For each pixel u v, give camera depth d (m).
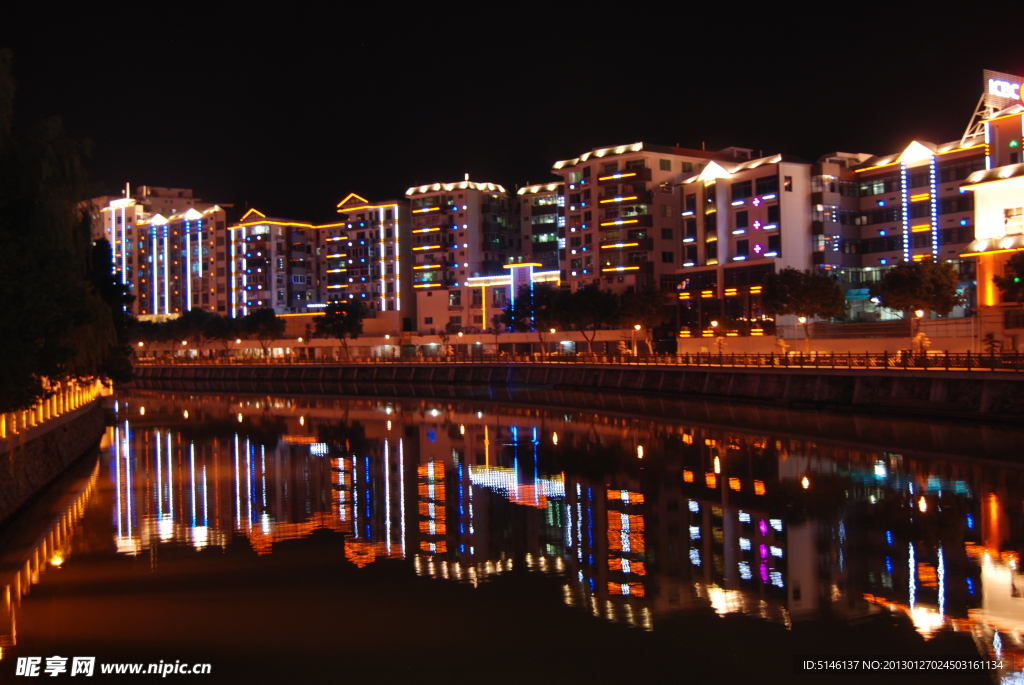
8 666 18.75
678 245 122.94
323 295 185.50
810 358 74.31
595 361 104.62
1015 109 72.81
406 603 22.86
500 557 27.38
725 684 17.94
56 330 28.27
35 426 38.62
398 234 163.38
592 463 45.72
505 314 120.62
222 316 175.75
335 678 18.22
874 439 51.00
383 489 39.41
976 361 58.09
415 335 147.00
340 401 96.00
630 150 123.38
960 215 96.50
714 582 24.52
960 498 34.25
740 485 38.28
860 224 108.19
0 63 27.84
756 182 108.81
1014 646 19.62
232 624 21.20
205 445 56.19
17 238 26.30
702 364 87.06
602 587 24.20
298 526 31.83
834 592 23.41
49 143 30.98
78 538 29.98
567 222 134.00
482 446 54.06
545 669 18.66
